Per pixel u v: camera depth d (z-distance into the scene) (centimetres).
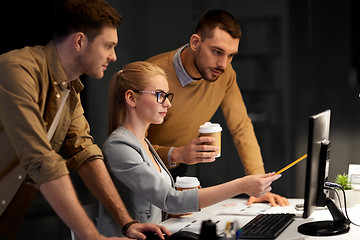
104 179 188
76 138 193
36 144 155
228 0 373
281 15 364
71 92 186
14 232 182
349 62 346
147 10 370
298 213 211
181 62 243
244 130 269
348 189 224
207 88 252
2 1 369
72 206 156
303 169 361
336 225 184
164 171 213
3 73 157
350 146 334
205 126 219
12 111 154
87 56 169
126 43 371
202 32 232
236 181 185
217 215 212
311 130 176
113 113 209
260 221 191
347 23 345
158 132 251
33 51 169
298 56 361
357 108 340
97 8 167
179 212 186
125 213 184
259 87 375
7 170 170
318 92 355
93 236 158
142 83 199
